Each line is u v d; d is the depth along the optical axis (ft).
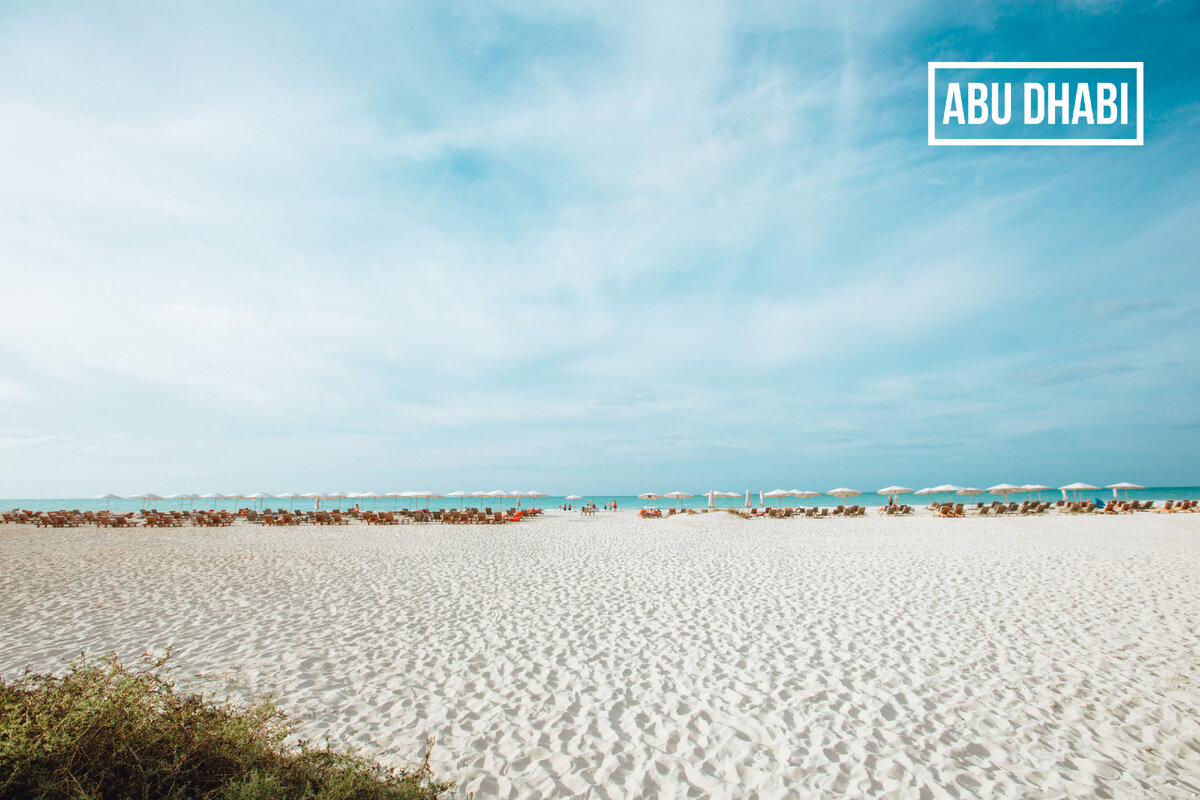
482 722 14.51
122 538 60.23
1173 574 31.86
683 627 22.76
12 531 70.69
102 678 9.98
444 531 67.41
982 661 18.69
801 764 12.56
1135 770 12.33
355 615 24.75
